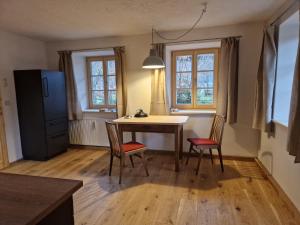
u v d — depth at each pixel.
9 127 3.63
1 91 3.47
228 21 3.22
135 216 2.13
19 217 0.82
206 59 3.91
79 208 2.28
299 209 2.02
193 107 4.08
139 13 2.80
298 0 2.10
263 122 2.83
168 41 3.72
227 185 2.75
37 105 3.65
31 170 3.37
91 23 3.19
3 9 2.59
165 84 3.77
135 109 4.06
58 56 4.34
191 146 3.43
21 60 3.85
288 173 2.27
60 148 4.09
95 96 4.72
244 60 3.41
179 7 2.60
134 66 3.96
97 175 3.13
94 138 4.39
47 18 2.94
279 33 2.67
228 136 3.64
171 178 2.98
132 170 3.29
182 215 2.14
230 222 2.02
